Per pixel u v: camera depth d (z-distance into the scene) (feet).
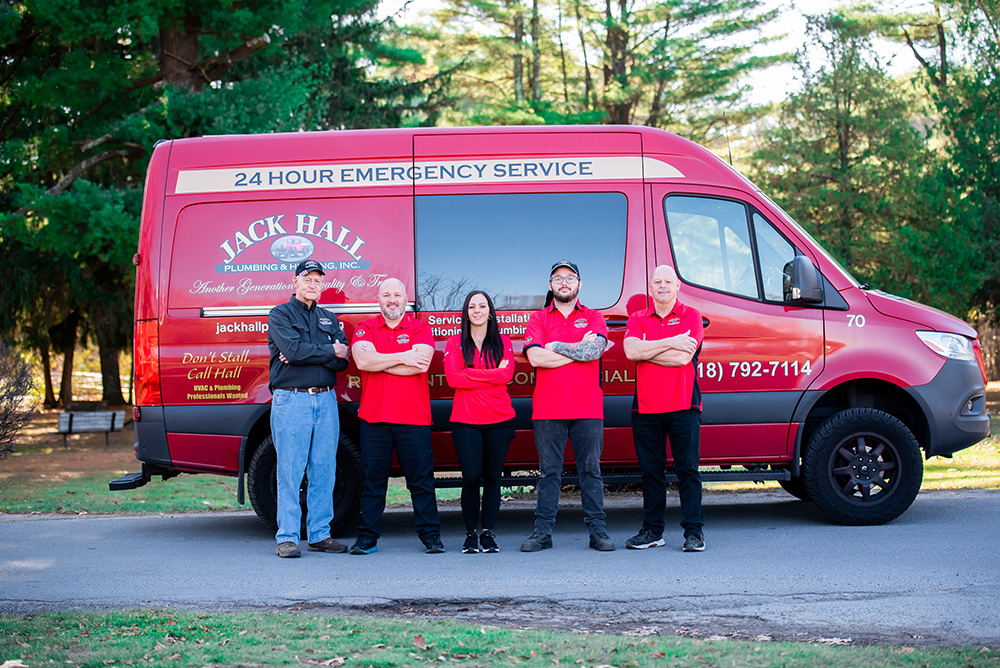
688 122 110.32
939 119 90.17
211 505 33.14
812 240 24.32
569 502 31.68
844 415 23.72
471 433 21.62
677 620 15.98
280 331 21.56
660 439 21.79
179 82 58.95
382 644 14.07
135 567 20.49
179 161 23.99
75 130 60.54
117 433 79.56
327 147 24.03
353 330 23.44
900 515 24.85
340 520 23.82
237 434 23.43
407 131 24.16
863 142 73.46
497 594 17.67
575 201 23.84
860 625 15.43
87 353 126.41
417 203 23.76
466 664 13.07
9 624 15.33
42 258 73.00
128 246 53.83
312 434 22.15
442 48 115.24
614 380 23.58
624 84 106.42
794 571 19.04
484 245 23.66
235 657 13.32
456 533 25.30
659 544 22.02
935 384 23.82
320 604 17.19
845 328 23.80
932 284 69.97
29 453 62.95
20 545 23.62
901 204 71.56
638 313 21.81
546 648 13.87
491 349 21.54
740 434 23.68
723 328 23.62
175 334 23.47
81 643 14.08
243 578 19.25
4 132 62.80
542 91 120.06
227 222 23.68
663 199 23.99
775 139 74.69
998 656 13.37
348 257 23.61
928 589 17.49
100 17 51.44
